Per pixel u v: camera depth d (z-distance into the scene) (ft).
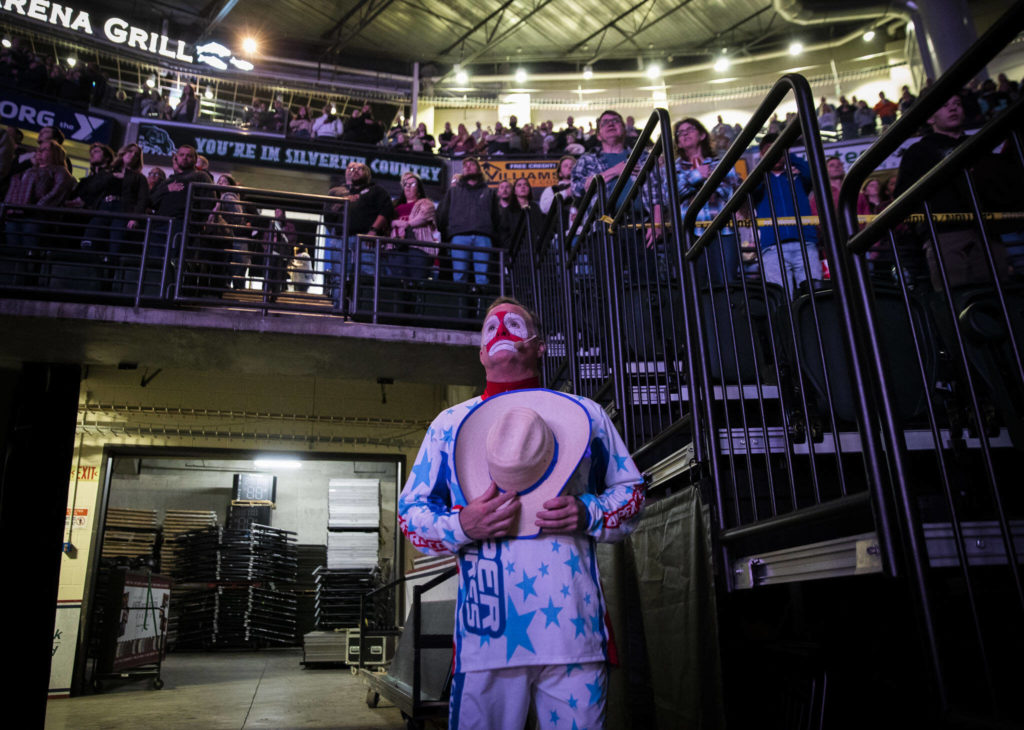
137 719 19.11
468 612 5.17
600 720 4.95
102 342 20.39
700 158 15.44
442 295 22.03
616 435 5.80
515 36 61.57
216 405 29.12
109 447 27.68
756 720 7.59
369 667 21.53
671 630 8.05
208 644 43.27
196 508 50.42
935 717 4.84
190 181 22.07
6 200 20.58
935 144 15.07
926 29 48.11
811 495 8.46
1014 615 6.51
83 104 41.01
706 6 58.18
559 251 15.40
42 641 19.35
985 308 7.16
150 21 57.36
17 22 49.78
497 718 4.98
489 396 5.90
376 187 22.79
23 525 20.26
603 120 21.52
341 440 30.07
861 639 8.68
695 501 7.76
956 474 7.21
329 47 61.36
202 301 19.22
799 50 61.11
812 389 8.67
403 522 5.59
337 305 21.06
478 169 23.25
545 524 5.07
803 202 15.10
